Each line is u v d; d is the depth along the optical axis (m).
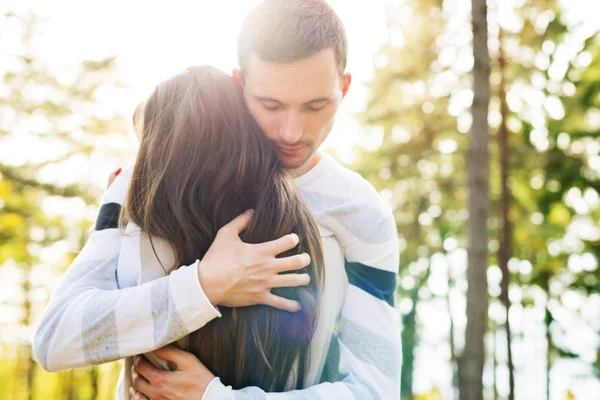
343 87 1.64
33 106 9.71
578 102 8.46
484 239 6.04
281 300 1.47
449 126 8.87
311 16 1.46
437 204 9.59
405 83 8.91
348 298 1.67
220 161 1.50
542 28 8.41
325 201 1.68
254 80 1.48
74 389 14.19
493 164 9.08
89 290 1.46
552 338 10.59
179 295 1.38
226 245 1.45
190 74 1.57
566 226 9.49
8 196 9.54
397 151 9.12
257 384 1.51
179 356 1.47
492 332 11.11
